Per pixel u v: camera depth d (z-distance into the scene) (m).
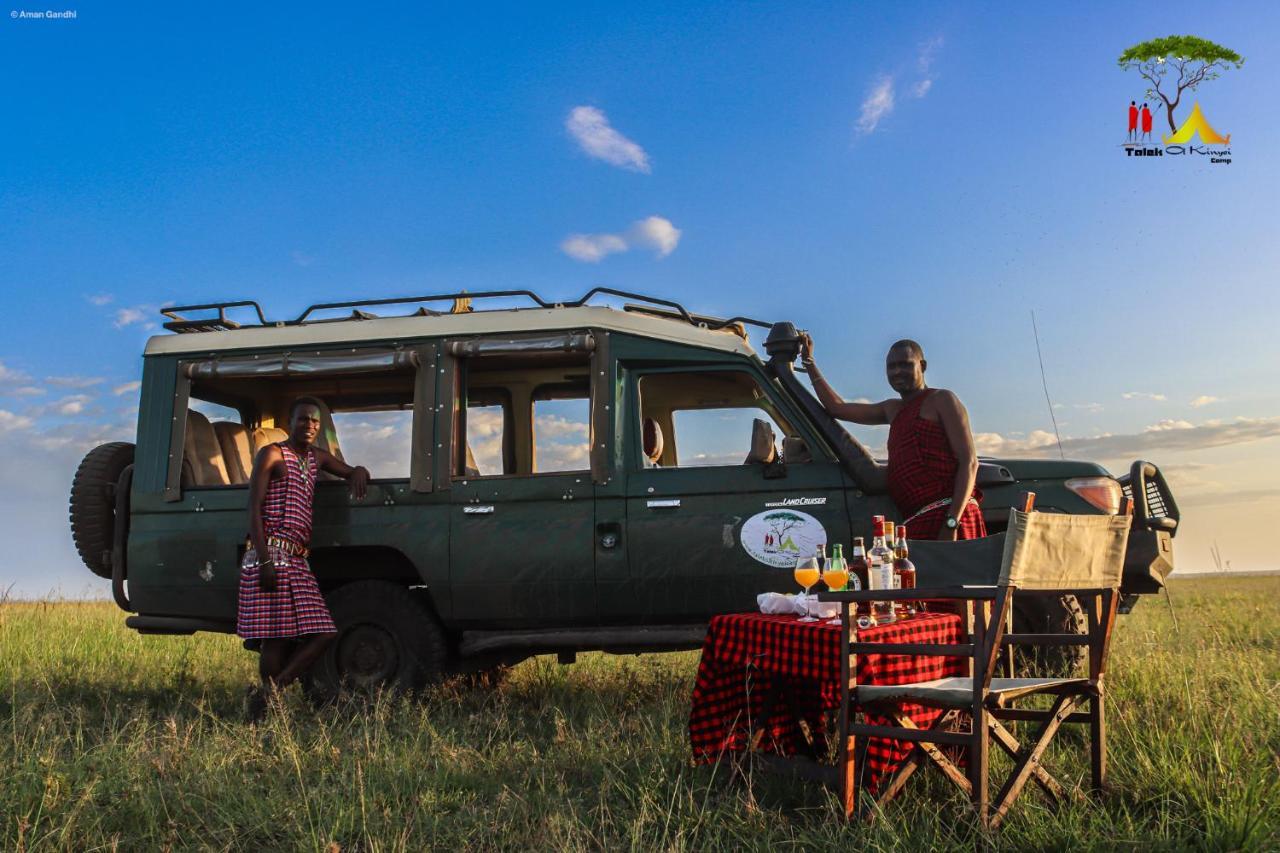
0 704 6.73
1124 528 4.01
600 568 6.21
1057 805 3.86
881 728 3.71
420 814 4.18
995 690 3.72
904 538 4.49
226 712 6.53
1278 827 3.51
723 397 6.36
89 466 6.97
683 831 3.72
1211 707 5.18
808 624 4.15
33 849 3.69
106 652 8.95
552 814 4.00
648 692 6.70
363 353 6.61
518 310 6.57
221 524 6.56
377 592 6.47
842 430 6.13
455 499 6.43
